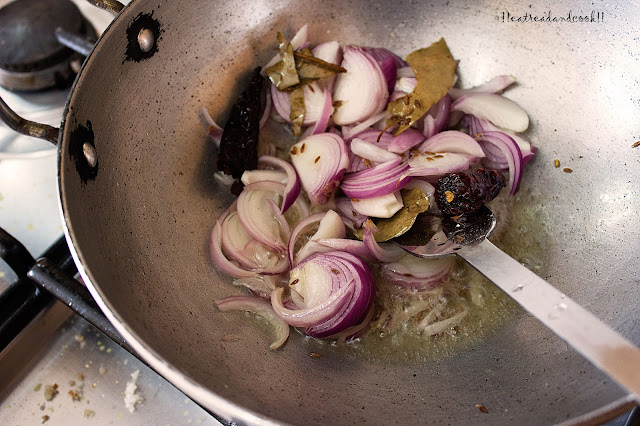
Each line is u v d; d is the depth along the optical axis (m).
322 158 0.33
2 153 0.37
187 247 0.31
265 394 0.25
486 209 0.30
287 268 0.32
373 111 0.34
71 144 0.27
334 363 0.29
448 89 0.34
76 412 0.30
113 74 0.29
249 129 0.34
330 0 0.35
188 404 0.30
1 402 0.31
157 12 0.31
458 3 0.35
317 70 0.34
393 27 0.36
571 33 0.32
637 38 0.30
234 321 0.30
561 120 0.33
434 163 0.32
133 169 0.31
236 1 0.34
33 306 0.31
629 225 0.30
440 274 0.31
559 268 0.31
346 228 0.32
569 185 0.32
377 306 0.31
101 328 0.29
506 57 0.35
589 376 0.25
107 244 0.27
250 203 0.33
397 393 0.27
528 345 0.28
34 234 0.35
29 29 0.38
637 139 0.31
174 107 0.33
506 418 0.24
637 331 0.26
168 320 0.27
